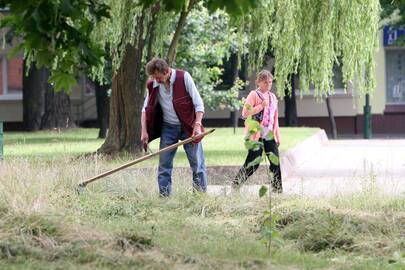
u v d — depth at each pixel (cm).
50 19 1467
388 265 1703
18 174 2425
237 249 1806
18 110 9631
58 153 4291
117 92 4169
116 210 2342
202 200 2444
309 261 1728
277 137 2838
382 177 3456
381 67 9288
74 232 1856
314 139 5800
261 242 1864
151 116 2647
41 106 7969
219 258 1711
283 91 4097
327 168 4250
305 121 9462
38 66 1600
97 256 1667
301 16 4056
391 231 2000
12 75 9612
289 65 4034
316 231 1964
